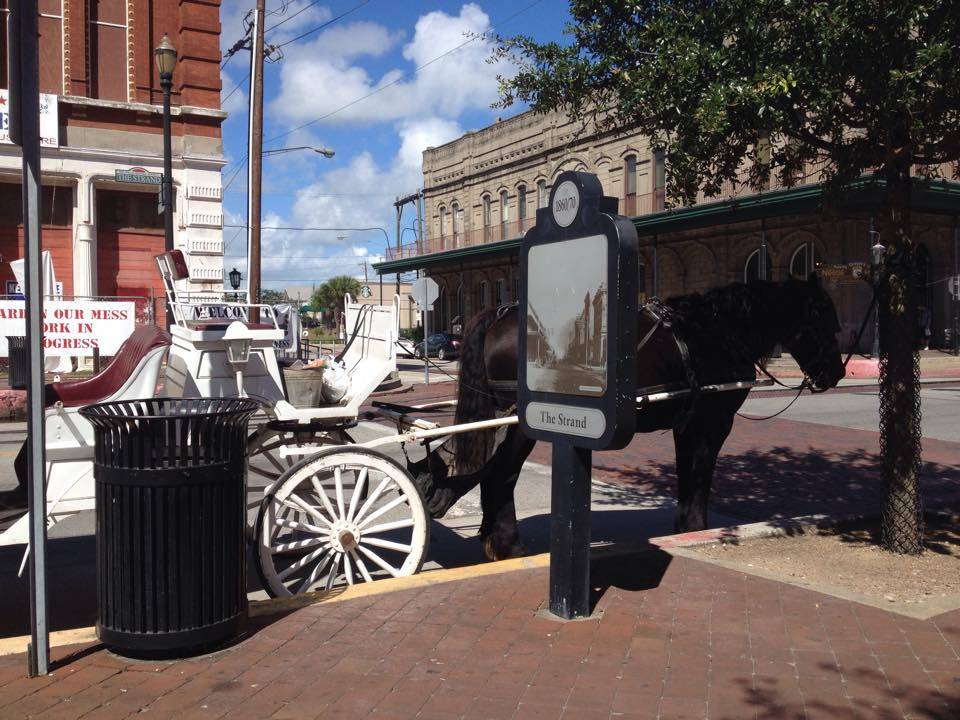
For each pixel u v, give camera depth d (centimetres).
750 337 634
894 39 501
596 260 424
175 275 599
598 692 373
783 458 1123
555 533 467
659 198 3416
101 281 2420
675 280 3509
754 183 673
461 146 4878
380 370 587
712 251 3325
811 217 2959
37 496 387
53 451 472
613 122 631
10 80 367
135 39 2373
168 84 1823
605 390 418
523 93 652
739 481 973
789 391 2094
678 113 543
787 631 443
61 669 397
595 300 425
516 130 4362
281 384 568
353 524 518
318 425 593
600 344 422
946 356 2939
